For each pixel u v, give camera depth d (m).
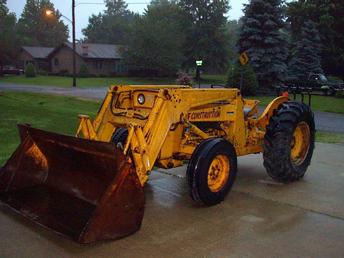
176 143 5.29
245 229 4.45
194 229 4.42
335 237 4.30
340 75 35.44
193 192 4.92
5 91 21.16
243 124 5.96
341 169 7.08
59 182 4.94
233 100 5.80
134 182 3.99
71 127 9.61
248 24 26.52
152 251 3.91
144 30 41.81
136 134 4.46
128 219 4.03
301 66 30.14
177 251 3.92
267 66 26.47
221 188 5.20
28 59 56.25
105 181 4.43
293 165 6.16
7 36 51.16
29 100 16.28
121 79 41.69
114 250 3.91
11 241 4.05
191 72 49.97
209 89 5.41
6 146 7.58
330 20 33.44
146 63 42.12
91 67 48.91
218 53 47.44
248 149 6.21
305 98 23.33
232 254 3.88
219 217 4.78
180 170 6.75
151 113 4.72
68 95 20.73
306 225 4.60
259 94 25.75
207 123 5.70
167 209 5.00
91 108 14.42
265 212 4.97
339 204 5.30
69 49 50.22
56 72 51.88
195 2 47.00
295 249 4.01
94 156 4.23
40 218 4.23
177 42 42.88
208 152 4.92
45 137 4.67
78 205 4.50
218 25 47.44
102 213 3.82
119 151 3.91
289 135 5.93
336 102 21.88
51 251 3.88
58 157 4.88
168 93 4.81
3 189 4.86
